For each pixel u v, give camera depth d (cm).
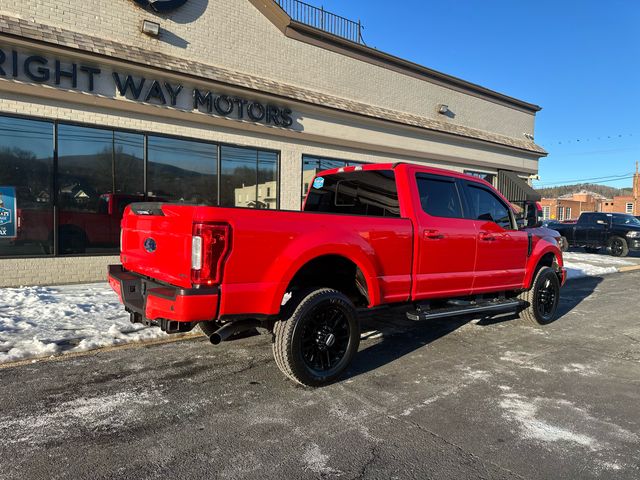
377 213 516
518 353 520
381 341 559
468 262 530
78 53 792
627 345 564
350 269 457
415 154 1455
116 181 878
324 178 593
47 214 809
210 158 1001
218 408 355
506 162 1820
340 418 343
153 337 531
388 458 288
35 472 262
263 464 277
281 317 386
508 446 306
